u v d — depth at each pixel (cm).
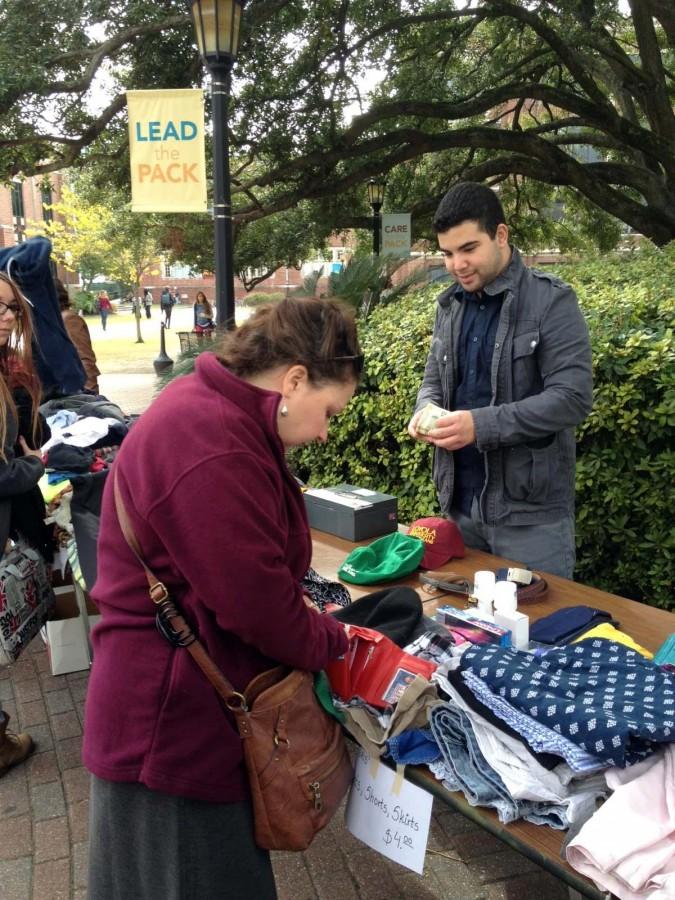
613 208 1383
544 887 217
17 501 269
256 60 1114
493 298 240
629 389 307
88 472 272
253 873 133
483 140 1293
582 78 1268
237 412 121
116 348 2145
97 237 2261
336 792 141
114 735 125
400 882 222
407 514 429
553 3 1155
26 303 272
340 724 149
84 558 265
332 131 1175
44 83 941
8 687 343
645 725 120
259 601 117
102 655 129
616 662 143
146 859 128
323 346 128
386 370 427
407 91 1280
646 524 326
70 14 977
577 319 229
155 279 5041
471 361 247
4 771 277
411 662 152
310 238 1420
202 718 124
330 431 471
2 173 1107
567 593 215
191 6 515
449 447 224
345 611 187
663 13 1163
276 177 1199
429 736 145
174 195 570
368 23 1175
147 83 1069
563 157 1341
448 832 242
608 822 111
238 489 115
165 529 116
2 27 961
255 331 129
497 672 142
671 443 314
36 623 276
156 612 124
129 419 355
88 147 1255
